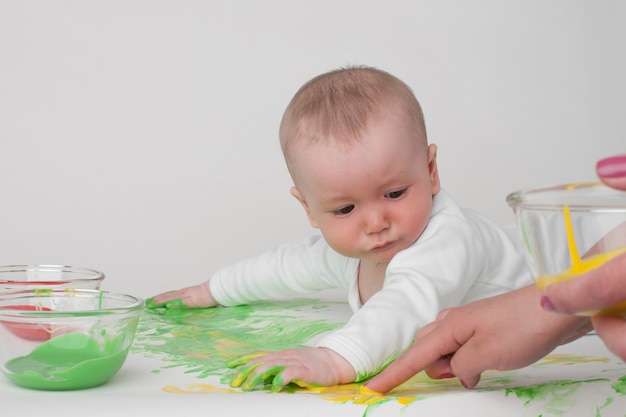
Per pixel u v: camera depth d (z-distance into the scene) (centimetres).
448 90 336
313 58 337
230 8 340
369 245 159
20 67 323
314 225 171
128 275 256
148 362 143
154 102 325
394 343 136
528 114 335
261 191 304
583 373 134
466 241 163
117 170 310
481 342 106
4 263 260
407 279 150
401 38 342
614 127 334
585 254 76
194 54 334
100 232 281
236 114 326
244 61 335
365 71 169
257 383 125
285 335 168
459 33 345
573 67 345
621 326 76
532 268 81
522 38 348
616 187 73
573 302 75
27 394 120
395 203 158
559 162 319
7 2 329
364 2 344
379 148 154
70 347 125
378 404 114
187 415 111
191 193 302
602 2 350
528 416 117
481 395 118
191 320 184
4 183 299
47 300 143
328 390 124
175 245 276
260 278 196
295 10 342
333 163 155
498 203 296
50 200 295
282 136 168
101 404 113
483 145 323
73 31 330
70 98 322
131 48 332
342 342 131
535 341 101
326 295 219
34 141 313
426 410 115
